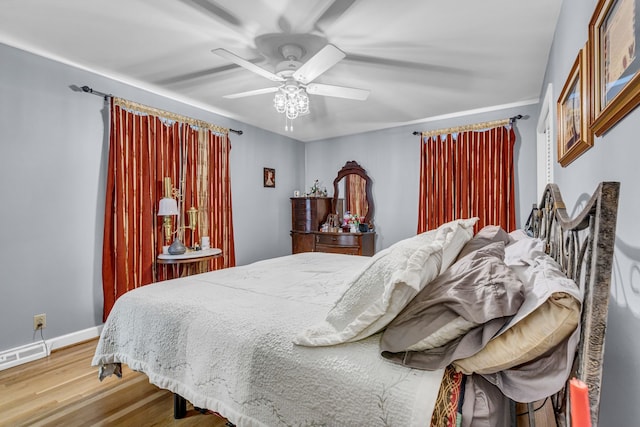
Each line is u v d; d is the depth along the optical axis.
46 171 2.57
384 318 1.09
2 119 2.36
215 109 3.86
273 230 4.90
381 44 2.33
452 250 1.42
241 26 2.12
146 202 3.16
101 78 2.89
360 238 4.47
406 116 4.15
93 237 2.84
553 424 1.32
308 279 2.08
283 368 1.14
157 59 2.60
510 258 1.43
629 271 0.88
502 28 2.13
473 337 0.94
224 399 1.27
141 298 1.73
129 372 2.22
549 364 0.90
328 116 4.14
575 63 1.42
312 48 2.37
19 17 2.04
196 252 3.31
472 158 3.94
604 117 1.02
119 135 2.96
